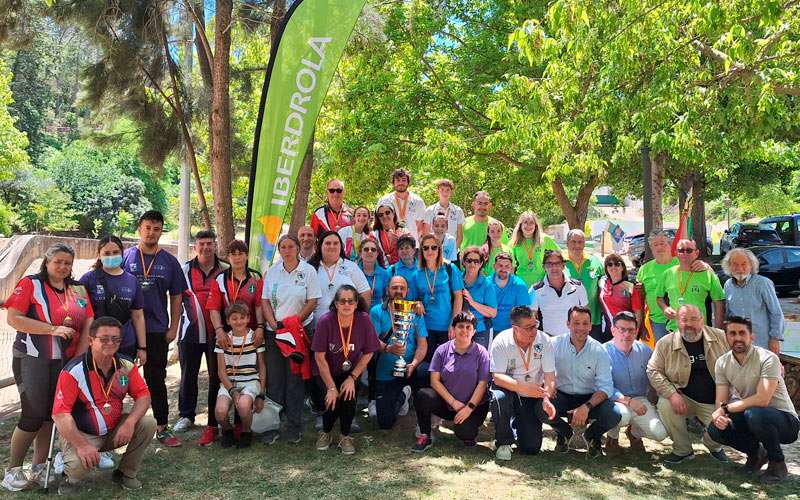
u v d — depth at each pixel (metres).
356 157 17.47
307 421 6.95
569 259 7.45
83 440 4.71
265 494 4.96
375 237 7.52
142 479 5.26
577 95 9.49
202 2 10.77
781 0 6.93
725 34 7.84
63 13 9.64
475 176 22.08
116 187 55.41
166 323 6.26
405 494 4.93
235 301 6.30
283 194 7.38
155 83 11.17
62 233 47.44
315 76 7.35
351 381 5.93
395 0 17.11
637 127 9.80
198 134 13.66
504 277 7.01
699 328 5.77
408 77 17.20
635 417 5.87
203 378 8.90
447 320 6.76
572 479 5.30
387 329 6.46
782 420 5.25
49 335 5.07
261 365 6.20
